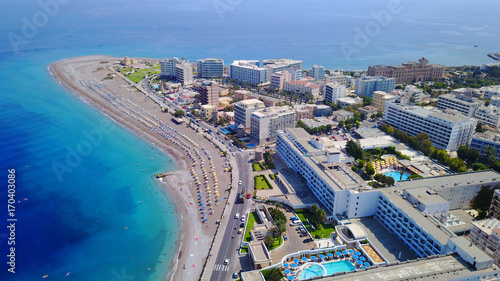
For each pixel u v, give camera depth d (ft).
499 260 593.01
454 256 559.38
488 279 526.98
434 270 529.45
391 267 542.98
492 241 615.57
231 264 650.84
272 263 637.30
